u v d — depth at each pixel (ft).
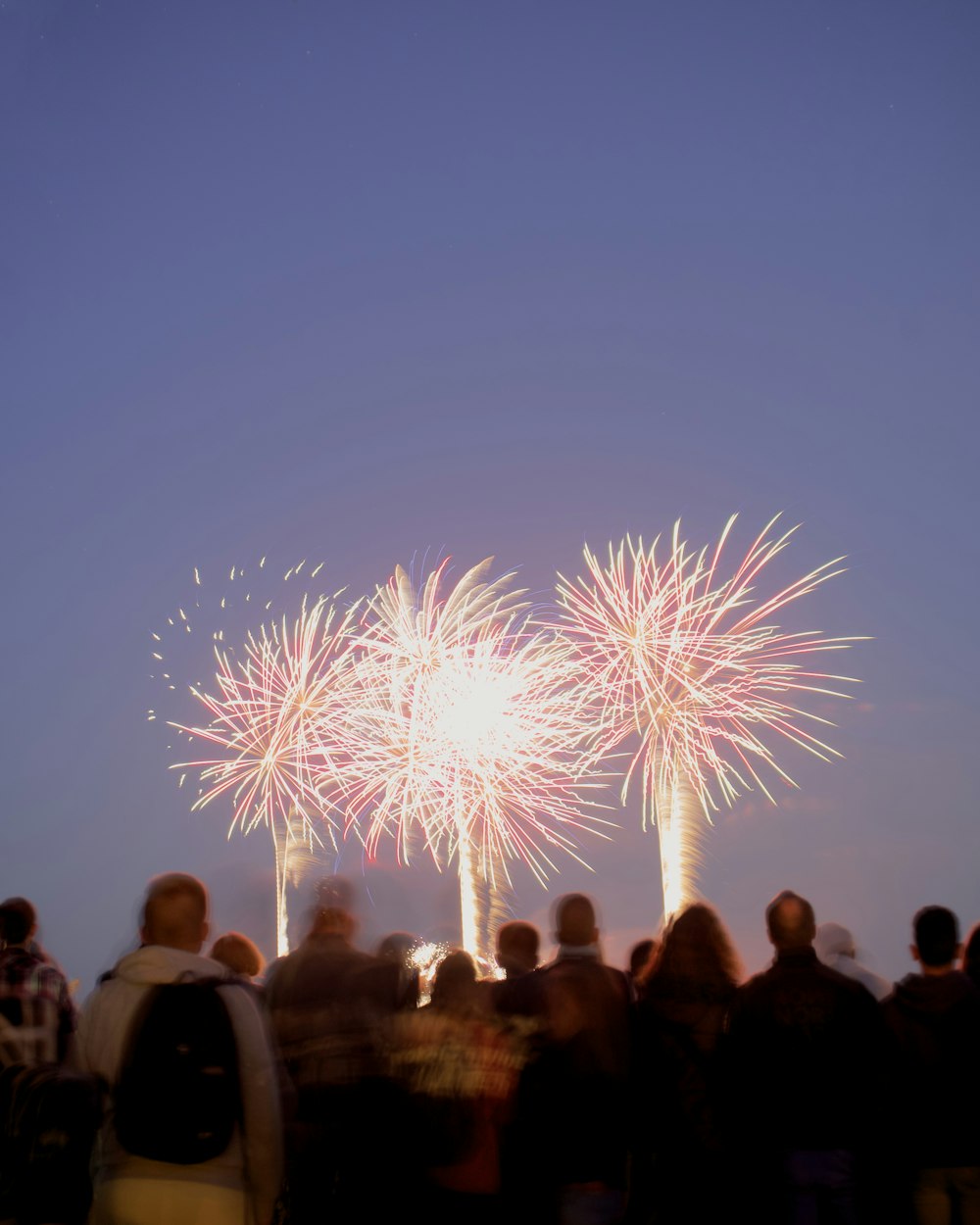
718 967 27.53
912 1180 27.35
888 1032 26.40
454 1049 26.35
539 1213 27.04
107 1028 21.97
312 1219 27.58
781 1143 25.85
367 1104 26.86
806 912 26.73
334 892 29.07
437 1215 26.07
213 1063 21.21
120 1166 21.47
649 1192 28.02
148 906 22.65
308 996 27.73
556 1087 26.63
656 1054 27.20
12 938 30.40
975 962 30.12
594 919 28.22
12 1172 21.36
